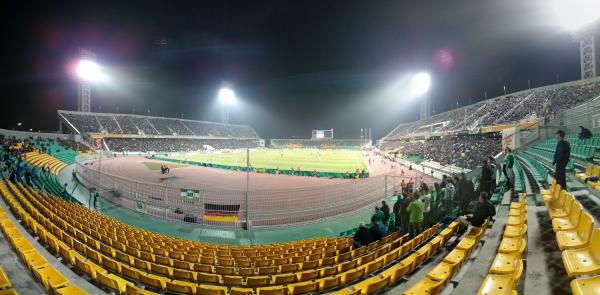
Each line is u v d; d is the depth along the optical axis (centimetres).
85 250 766
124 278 633
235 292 515
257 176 3500
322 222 1711
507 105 4653
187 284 575
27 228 973
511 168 1123
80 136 6194
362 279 591
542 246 504
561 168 729
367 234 922
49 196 1620
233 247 1075
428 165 4097
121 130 7362
